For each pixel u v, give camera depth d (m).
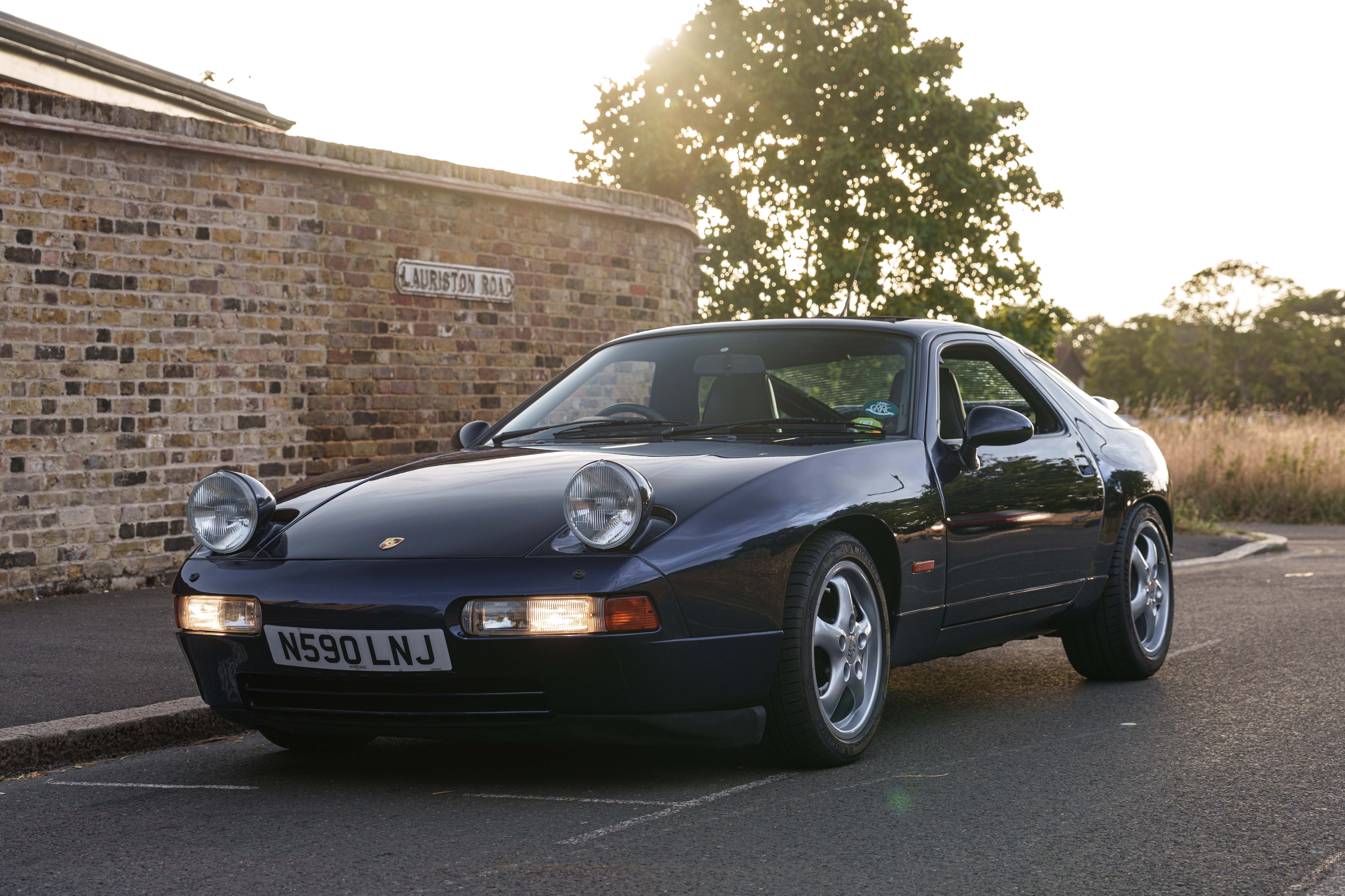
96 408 7.91
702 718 3.62
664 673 3.52
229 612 3.77
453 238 9.91
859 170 21.23
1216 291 97.75
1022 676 5.89
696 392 4.88
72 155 7.79
